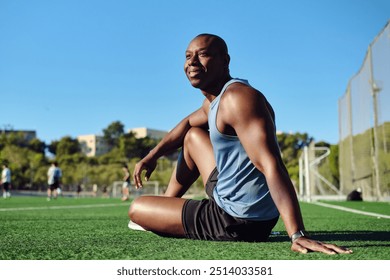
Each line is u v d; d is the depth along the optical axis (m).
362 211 9.29
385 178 14.95
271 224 3.24
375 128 15.44
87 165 86.31
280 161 2.75
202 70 3.10
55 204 15.05
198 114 3.66
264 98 3.03
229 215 3.17
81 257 2.56
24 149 90.00
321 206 12.30
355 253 2.57
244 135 2.81
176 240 3.30
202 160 3.49
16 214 7.83
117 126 143.62
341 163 23.75
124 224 5.21
